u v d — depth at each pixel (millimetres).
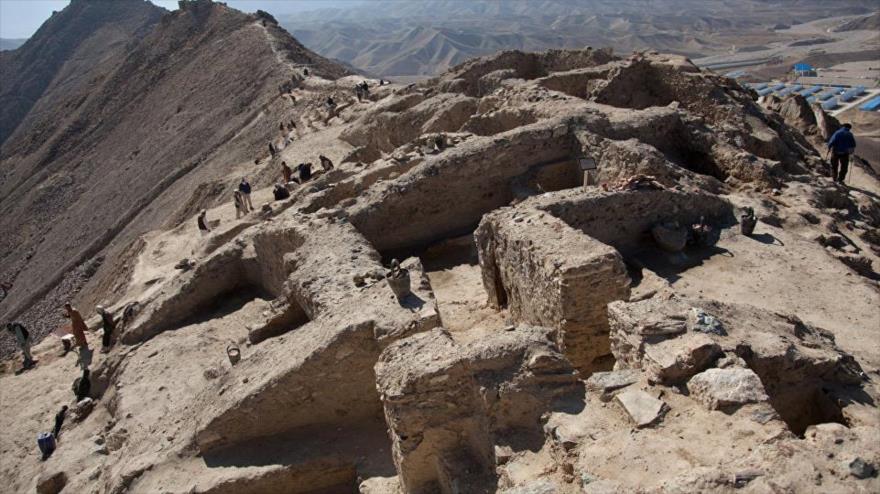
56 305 46875
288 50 86188
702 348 7176
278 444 10336
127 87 109375
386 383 8234
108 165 88312
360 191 19359
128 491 10273
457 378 7930
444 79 34000
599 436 6859
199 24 112750
